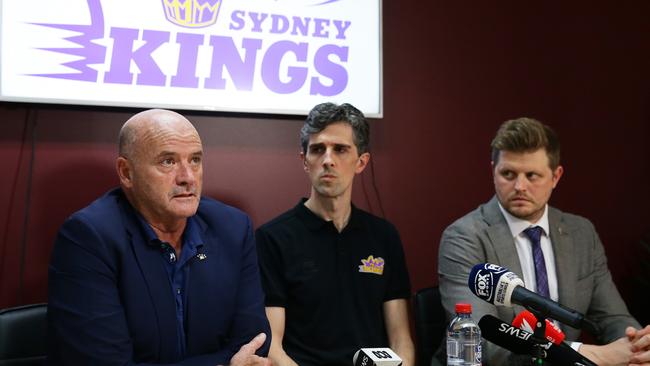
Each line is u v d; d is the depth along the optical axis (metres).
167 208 1.61
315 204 2.13
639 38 2.96
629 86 2.96
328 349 2.01
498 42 2.80
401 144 2.66
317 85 2.50
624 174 2.94
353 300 2.08
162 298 1.62
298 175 2.51
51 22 2.19
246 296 1.78
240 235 1.81
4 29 2.13
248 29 2.41
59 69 2.19
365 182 2.60
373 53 2.57
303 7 2.48
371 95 2.57
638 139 2.96
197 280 1.69
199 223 1.77
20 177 2.19
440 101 2.71
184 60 2.33
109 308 1.54
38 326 1.86
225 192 2.42
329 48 2.52
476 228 2.09
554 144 2.04
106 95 2.24
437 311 2.25
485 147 2.77
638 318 2.91
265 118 2.47
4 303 2.17
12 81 2.14
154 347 1.60
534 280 2.08
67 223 1.61
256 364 1.57
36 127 2.21
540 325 1.41
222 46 2.38
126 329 1.55
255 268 1.84
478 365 1.67
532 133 2.00
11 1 2.14
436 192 2.70
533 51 2.85
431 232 2.69
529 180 2.02
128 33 2.27
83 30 2.22
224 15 2.38
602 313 2.12
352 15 2.55
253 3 2.42
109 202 1.68
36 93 2.17
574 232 2.17
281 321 2.02
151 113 1.65
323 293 2.04
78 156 2.25
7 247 2.17
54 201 2.22
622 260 2.92
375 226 2.19
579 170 2.89
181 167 1.62
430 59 2.71
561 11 2.89
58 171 2.23
